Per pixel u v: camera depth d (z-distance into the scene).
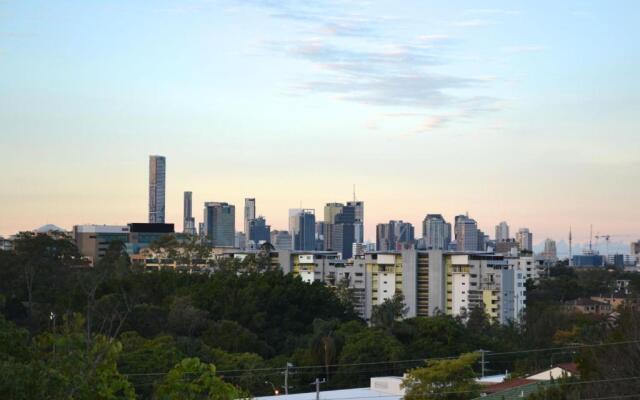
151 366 72.12
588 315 146.62
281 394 82.06
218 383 24.33
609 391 52.25
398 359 98.75
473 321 146.25
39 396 20.95
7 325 25.06
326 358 96.69
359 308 197.75
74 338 23.86
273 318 125.06
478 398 63.56
